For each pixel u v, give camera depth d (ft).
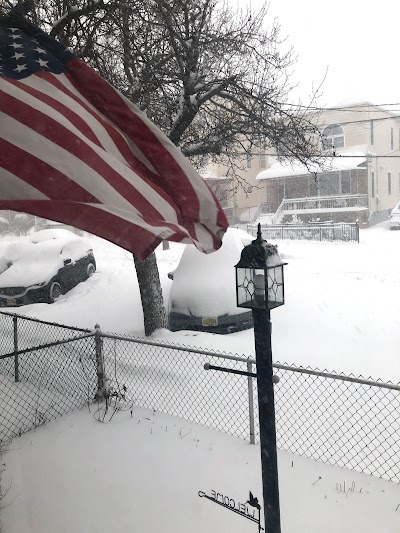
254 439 16.71
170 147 10.41
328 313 34.94
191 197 9.86
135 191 8.89
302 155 35.29
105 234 7.58
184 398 21.27
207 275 31.96
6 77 9.93
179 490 14.08
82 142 9.08
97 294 44.70
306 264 63.77
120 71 35.42
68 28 24.57
